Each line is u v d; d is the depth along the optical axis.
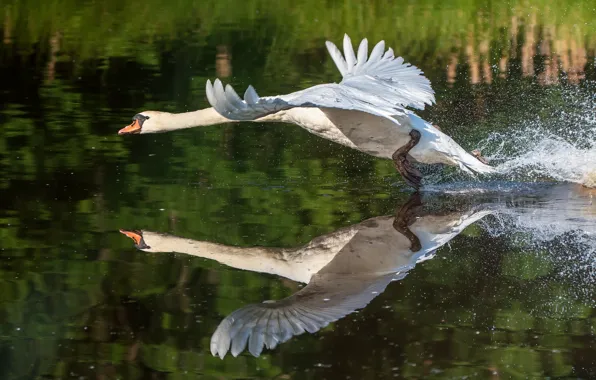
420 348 7.80
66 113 17.00
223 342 7.84
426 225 11.12
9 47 23.23
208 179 13.14
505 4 29.83
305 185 12.97
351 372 7.36
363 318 8.36
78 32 25.42
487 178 13.58
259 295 8.86
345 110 11.62
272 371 7.43
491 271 9.52
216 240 10.53
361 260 9.85
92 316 8.45
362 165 14.16
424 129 11.91
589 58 22.53
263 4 30.22
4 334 8.05
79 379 7.34
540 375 7.30
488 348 7.80
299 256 9.99
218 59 22.42
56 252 10.01
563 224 11.14
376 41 24.80
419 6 29.69
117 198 12.06
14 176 12.95
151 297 8.82
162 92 19.02
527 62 22.20
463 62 22.34
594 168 13.67
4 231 10.64
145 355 7.69
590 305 8.68
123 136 15.47
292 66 21.88
